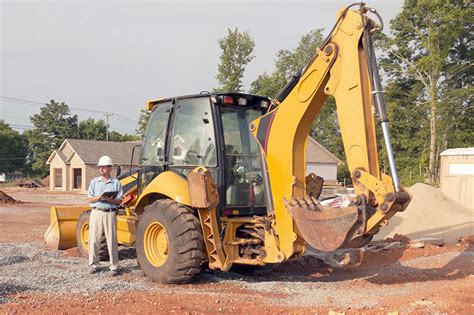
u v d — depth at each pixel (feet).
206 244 24.04
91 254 26.78
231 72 178.09
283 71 208.85
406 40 133.08
